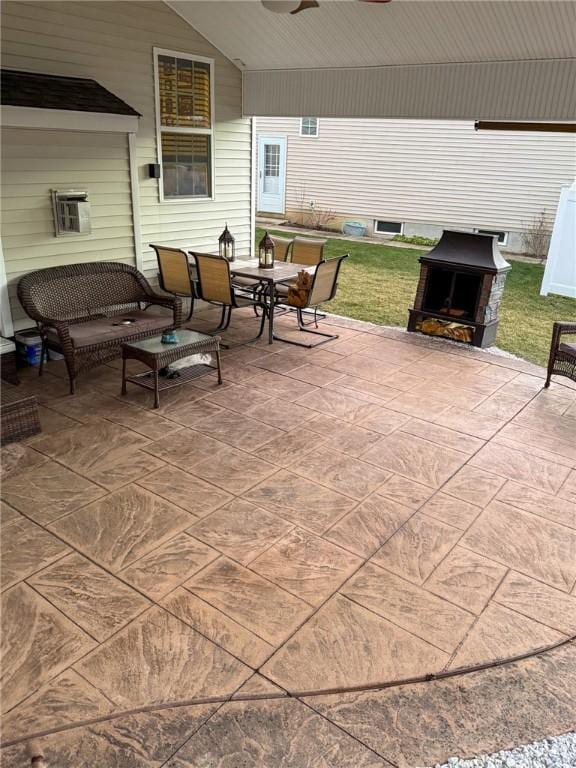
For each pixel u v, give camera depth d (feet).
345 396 16.56
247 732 6.94
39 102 15.66
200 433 14.06
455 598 9.11
